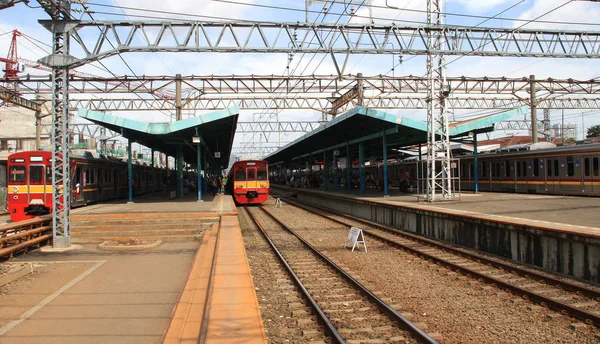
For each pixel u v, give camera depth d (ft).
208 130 82.12
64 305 22.41
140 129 66.90
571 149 76.02
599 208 52.54
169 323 19.62
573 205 56.80
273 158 207.00
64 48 39.55
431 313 23.36
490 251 41.11
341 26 49.62
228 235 43.86
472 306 24.57
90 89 89.86
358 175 152.46
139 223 51.11
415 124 71.82
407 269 34.17
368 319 22.09
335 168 119.85
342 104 107.14
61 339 17.72
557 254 33.14
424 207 55.11
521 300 25.12
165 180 117.19
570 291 27.09
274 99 99.30
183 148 115.34
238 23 47.42
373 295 25.22
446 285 29.22
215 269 28.96
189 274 29.01
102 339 17.72
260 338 17.07
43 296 24.06
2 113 128.88
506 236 38.93
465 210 50.85
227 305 21.26
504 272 32.68
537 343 19.24
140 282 27.27
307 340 19.63
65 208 39.45
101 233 46.68
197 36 46.91
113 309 21.75
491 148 149.07
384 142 81.71
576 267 31.32
